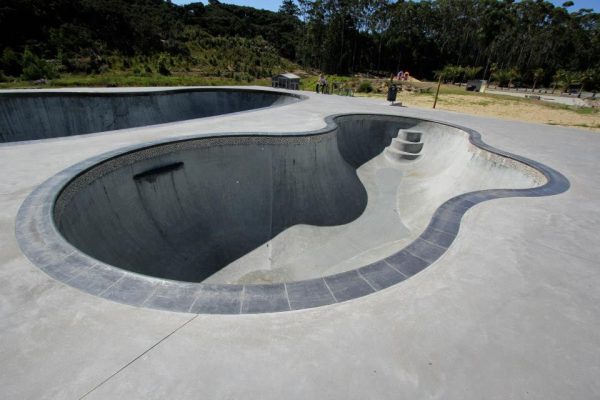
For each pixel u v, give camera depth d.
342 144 13.72
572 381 2.45
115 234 6.80
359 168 13.46
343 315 3.03
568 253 4.22
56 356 2.54
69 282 3.40
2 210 4.93
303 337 2.77
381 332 2.85
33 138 14.73
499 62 67.75
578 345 2.78
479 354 2.66
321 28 62.94
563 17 65.00
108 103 16.47
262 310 3.06
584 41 63.22
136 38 50.56
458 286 3.50
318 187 10.62
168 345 2.66
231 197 9.40
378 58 67.06
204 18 77.56
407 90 35.66
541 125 14.64
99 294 3.23
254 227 9.17
